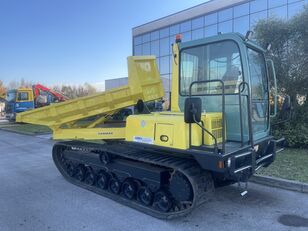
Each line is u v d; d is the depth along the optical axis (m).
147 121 4.59
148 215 4.59
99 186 5.79
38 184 6.27
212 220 4.36
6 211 4.80
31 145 11.91
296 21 8.74
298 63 8.94
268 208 4.76
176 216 4.30
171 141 4.24
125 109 5.89
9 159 9.05
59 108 6.09
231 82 4.43
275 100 5.61
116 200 5.17
